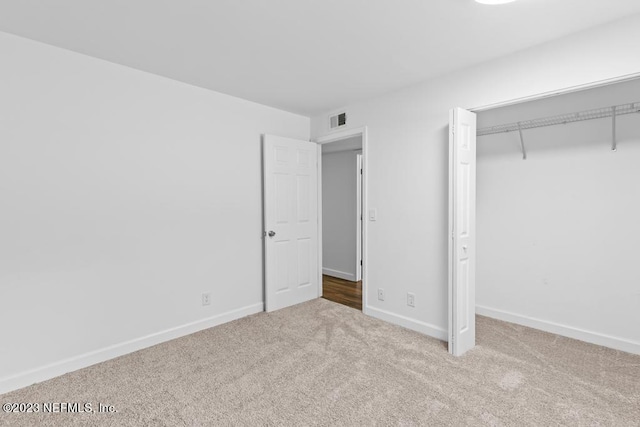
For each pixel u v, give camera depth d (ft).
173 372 7.36
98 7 5.72
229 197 10.50
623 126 8.22
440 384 6.77
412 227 9.67
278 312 11.35
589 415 5.74
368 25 6.35
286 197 11.84
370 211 10.83
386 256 10.40
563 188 9.20
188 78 9.05
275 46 7.23
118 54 7.61
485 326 9.95
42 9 5.78
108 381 7.01
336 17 6.07
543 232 9.60
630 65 6.06
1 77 6.60
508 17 6.06
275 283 11.53
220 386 6.78
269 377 7.11
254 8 5.75
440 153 8.95
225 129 10.35
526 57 7.33
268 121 11.60
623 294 8.27
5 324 6.70
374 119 10.65
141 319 8.62
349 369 7.41
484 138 10.73
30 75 6.91
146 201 8.67
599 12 5.90
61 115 7.31
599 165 8.59
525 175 9.90
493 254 10.63
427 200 9.29
